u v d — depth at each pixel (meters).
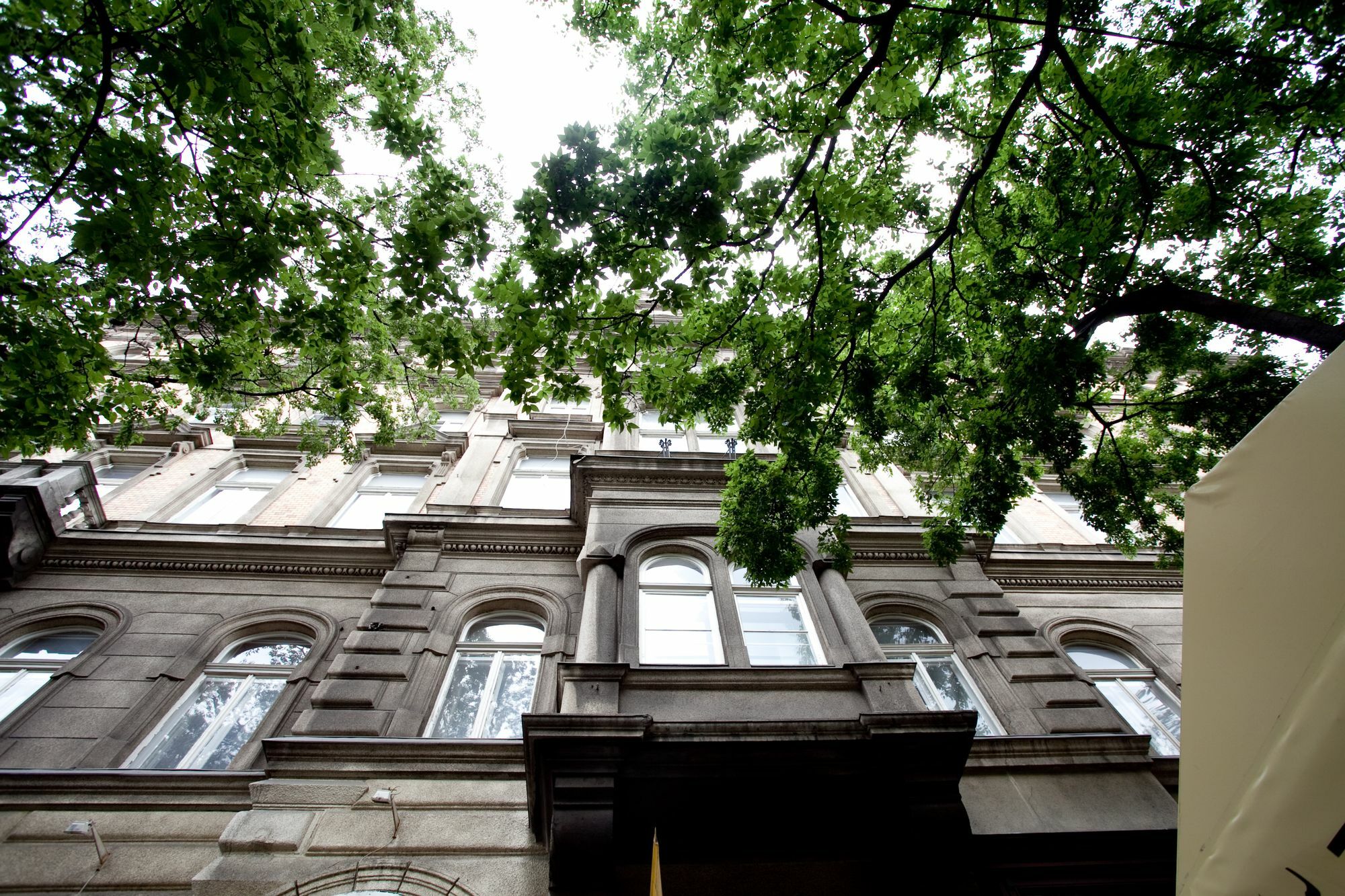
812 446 8.82
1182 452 9.18
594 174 6.21
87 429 7.65
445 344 7.25
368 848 6.91
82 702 8.88
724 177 6.11
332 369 10.16
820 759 6.74
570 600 10.82
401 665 9.03
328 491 13.98
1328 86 7.11
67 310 7.69
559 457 15.88
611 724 6.55
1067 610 12.42
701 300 8.07
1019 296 8.48
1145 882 7.22
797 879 6.83
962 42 7.56
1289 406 3.08
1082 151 8.21
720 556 10.00
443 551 11.52
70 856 7.06
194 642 10.02
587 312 7.53
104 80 5.80
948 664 10.13
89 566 11.08
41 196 6.35
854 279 7.94
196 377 8.28
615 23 8.07
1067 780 8.13
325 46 7.40
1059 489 16.72
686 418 8.33
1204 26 7.51
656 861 4.52
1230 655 2.92
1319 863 2.22
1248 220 7.87
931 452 9.35
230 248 6.73
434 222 6.66
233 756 8.71
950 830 6.47
